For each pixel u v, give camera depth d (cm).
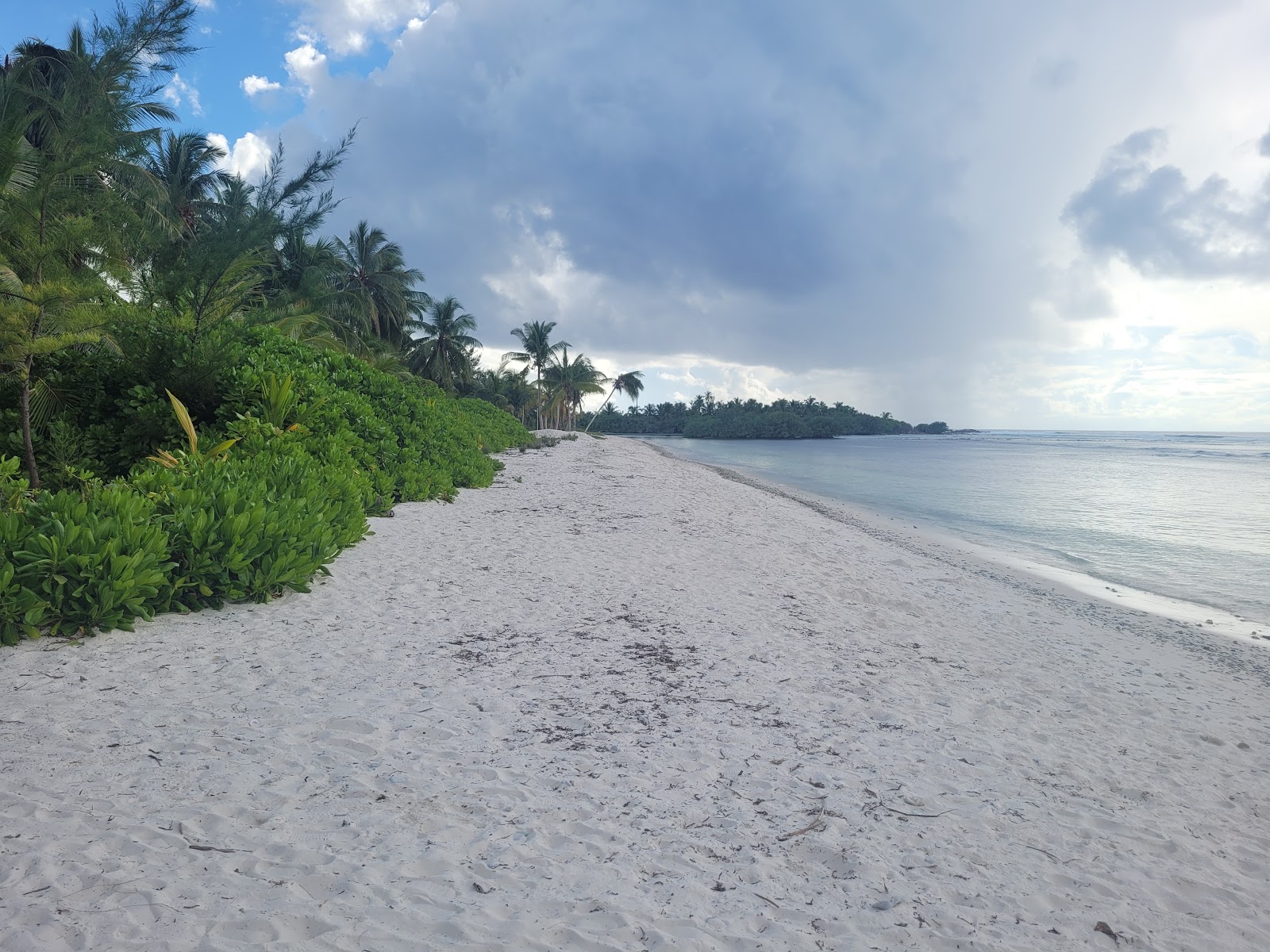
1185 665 855
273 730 449
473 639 666
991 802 430
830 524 1922
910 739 513
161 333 1148
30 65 948
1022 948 299
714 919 300
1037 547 1906
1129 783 482
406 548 1027
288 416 1260
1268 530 2259
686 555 1150
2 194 882
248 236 1120
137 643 578
